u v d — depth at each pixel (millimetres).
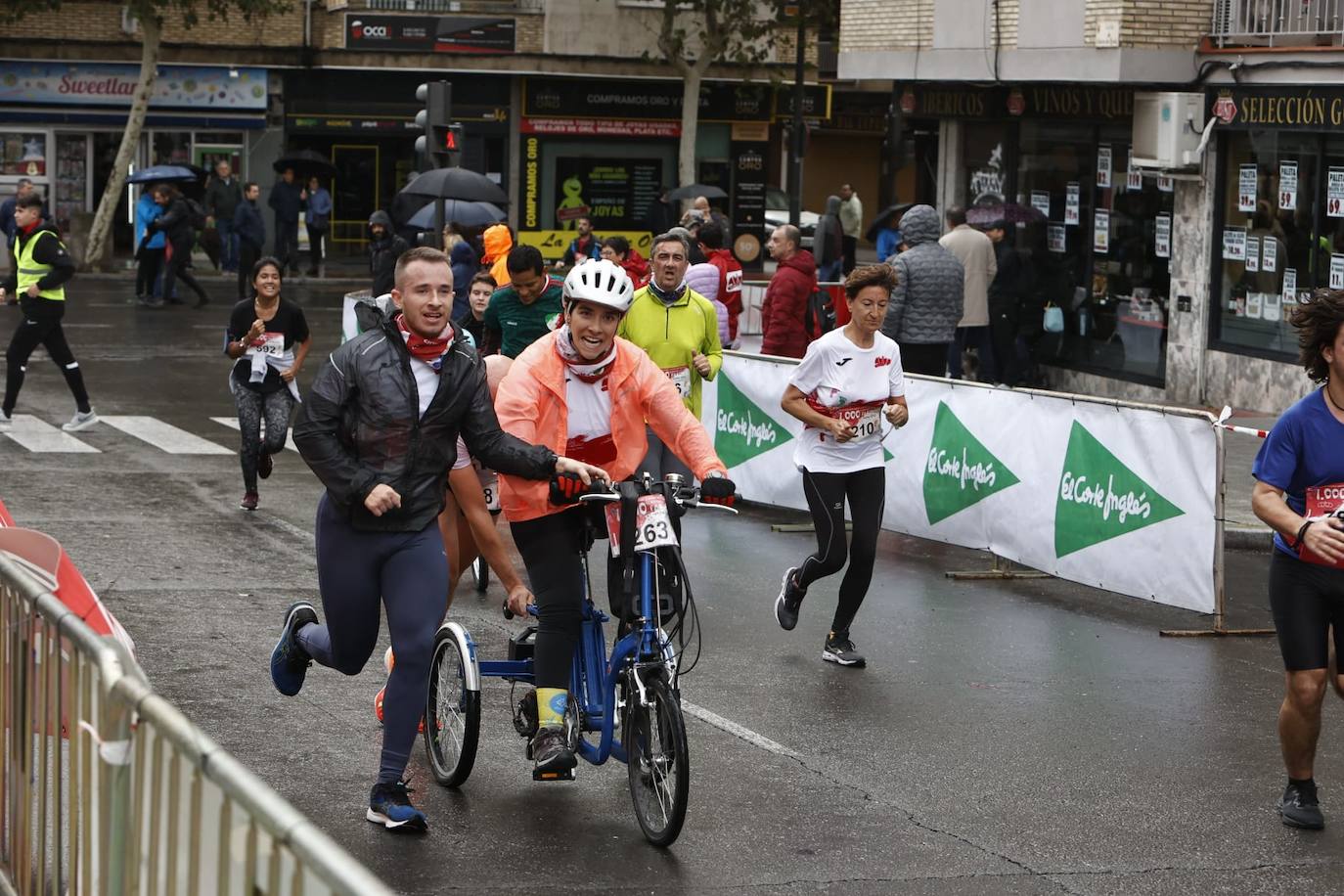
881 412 9484
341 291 36031
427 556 6449
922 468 12977
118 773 4277
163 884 3898
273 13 39906
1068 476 11500
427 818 6742
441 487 6516
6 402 17641
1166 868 6445
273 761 7355
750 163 45000
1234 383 19859
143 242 31078
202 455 16250
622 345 7012
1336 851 6691
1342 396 6867
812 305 17688
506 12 41750
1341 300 6793
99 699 4461
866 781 7406
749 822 6824
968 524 12469
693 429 6945
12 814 5500
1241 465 16000
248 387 13461
